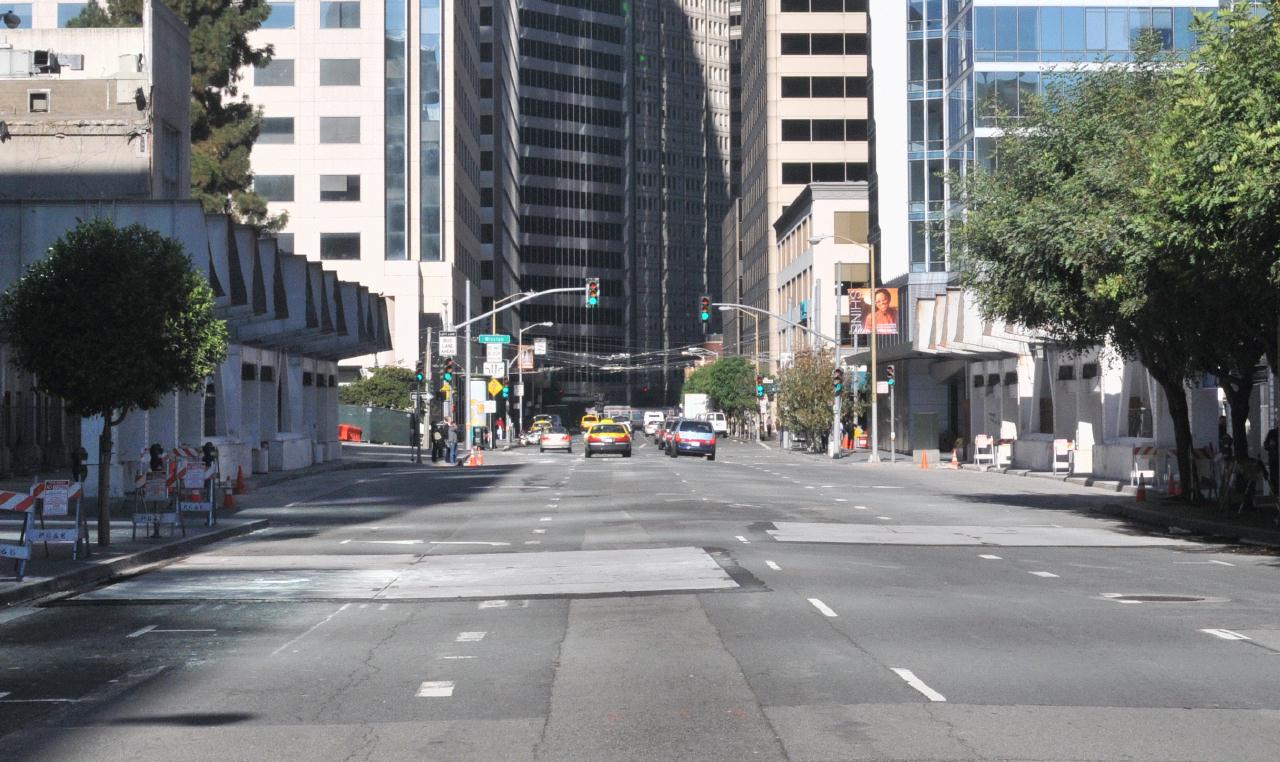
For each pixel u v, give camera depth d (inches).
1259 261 882.1
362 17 4057.6
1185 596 670.5
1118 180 1156.5
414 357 4050.2
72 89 1967.3
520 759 339.6
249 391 1995.6
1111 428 1891.0
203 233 1434.5
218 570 830.5
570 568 806.5
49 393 941.2
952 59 3097.9
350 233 4040.4
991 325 2174.0
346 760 342.0
